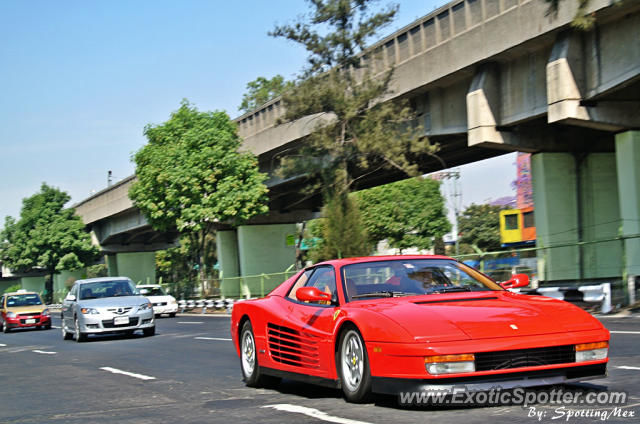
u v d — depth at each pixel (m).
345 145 27.50
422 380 5.15
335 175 27.09
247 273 48.72
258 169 42.38
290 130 37.31
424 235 59.78
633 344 10.22
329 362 6.27
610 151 26.67
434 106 28.36
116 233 66.94
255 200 40.75
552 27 21.39
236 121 43.75
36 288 102.56
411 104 29.45
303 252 76.19
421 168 39.84
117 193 61.44
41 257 75.38
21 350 17.22
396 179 42.88
